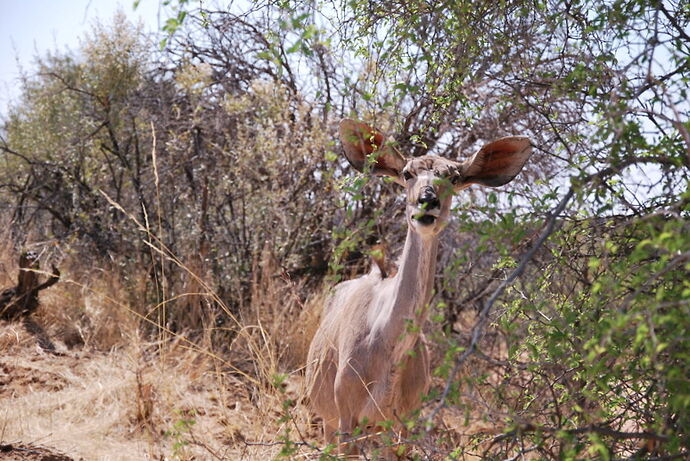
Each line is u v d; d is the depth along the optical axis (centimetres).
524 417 342
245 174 784
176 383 614
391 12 386
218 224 800
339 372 433
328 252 779
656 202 333
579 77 341
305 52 303
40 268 851
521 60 381
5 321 757
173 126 858
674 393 278
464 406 305
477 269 546
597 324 292
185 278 765
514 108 436
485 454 333
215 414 590
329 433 490
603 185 315
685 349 274
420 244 398
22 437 512
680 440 291
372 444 405
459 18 362
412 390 419
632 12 328
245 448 456
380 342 414
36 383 632
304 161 760
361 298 448
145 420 545
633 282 272
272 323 702
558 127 418
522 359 441
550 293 375
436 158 414
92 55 932
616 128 280
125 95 919
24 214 1045
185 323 760
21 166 1073
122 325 727
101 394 594
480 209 313
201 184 826
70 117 980
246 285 771
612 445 337
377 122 541
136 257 802
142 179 876
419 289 398
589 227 342
